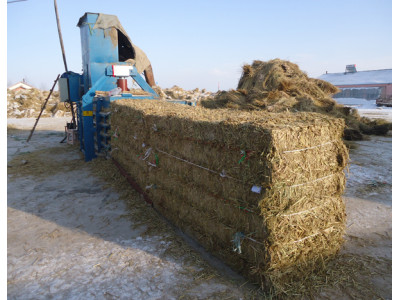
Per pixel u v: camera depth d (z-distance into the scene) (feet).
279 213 9.11
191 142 12.49
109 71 27.96
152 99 26.89
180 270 10.84
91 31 28.02
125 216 15.88
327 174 10.14
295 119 10.38
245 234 10.05
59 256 12.01
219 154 10.85
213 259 11.68
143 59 34.53
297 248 9.70
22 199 18.44
